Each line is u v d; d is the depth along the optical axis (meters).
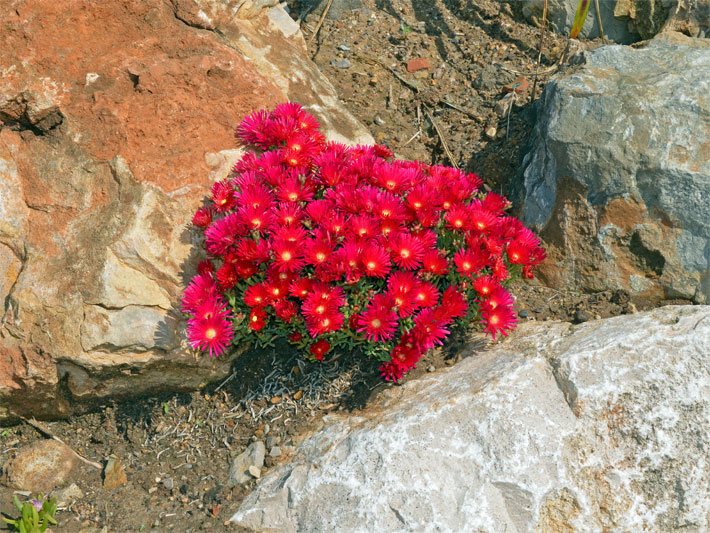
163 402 1.67
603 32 1.98
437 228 1.65
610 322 1.63
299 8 2.11
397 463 1.53
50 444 1.66
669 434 1.53
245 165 1.69
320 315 1.56
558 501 1.51
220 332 1.57
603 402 1.54
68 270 1.64
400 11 2.10
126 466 1.64
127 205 1.66
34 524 1.57
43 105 1.70
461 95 1.96
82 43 1.73
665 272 1.68
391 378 1.64
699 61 1.74
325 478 1.55
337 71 1.99
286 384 1.67
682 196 1.67
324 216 1.62
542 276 1.73
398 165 1.68
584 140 1.71
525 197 1.78
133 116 1.70
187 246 1.66
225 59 1.77
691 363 1.54
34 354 1.63
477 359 1.64
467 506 1.51
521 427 1.54
